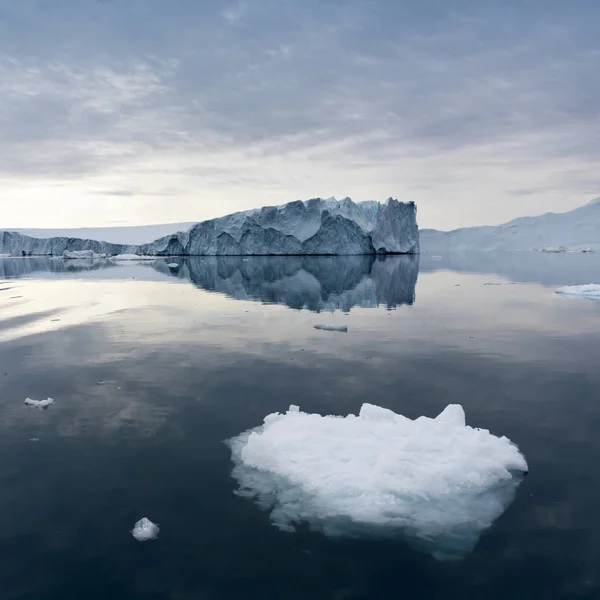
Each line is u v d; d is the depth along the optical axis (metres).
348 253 76.31
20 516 5.46
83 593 4.34
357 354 12.55
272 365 11.52
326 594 4.32
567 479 6.13
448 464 6.23
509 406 8.67
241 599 4.26
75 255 88.94
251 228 78.25
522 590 4.34
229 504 5.70
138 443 7.30
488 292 27.38
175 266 56.91
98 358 12.28
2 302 24.14
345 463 6.43
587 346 13.31
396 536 5.12
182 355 12.56
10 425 8.01
